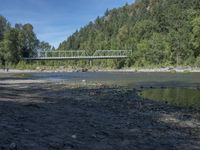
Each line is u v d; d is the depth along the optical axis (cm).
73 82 6775
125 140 1568
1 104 2548
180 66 15862
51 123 1845
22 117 1962
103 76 10306
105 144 1465
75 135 1564
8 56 19125
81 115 2256
